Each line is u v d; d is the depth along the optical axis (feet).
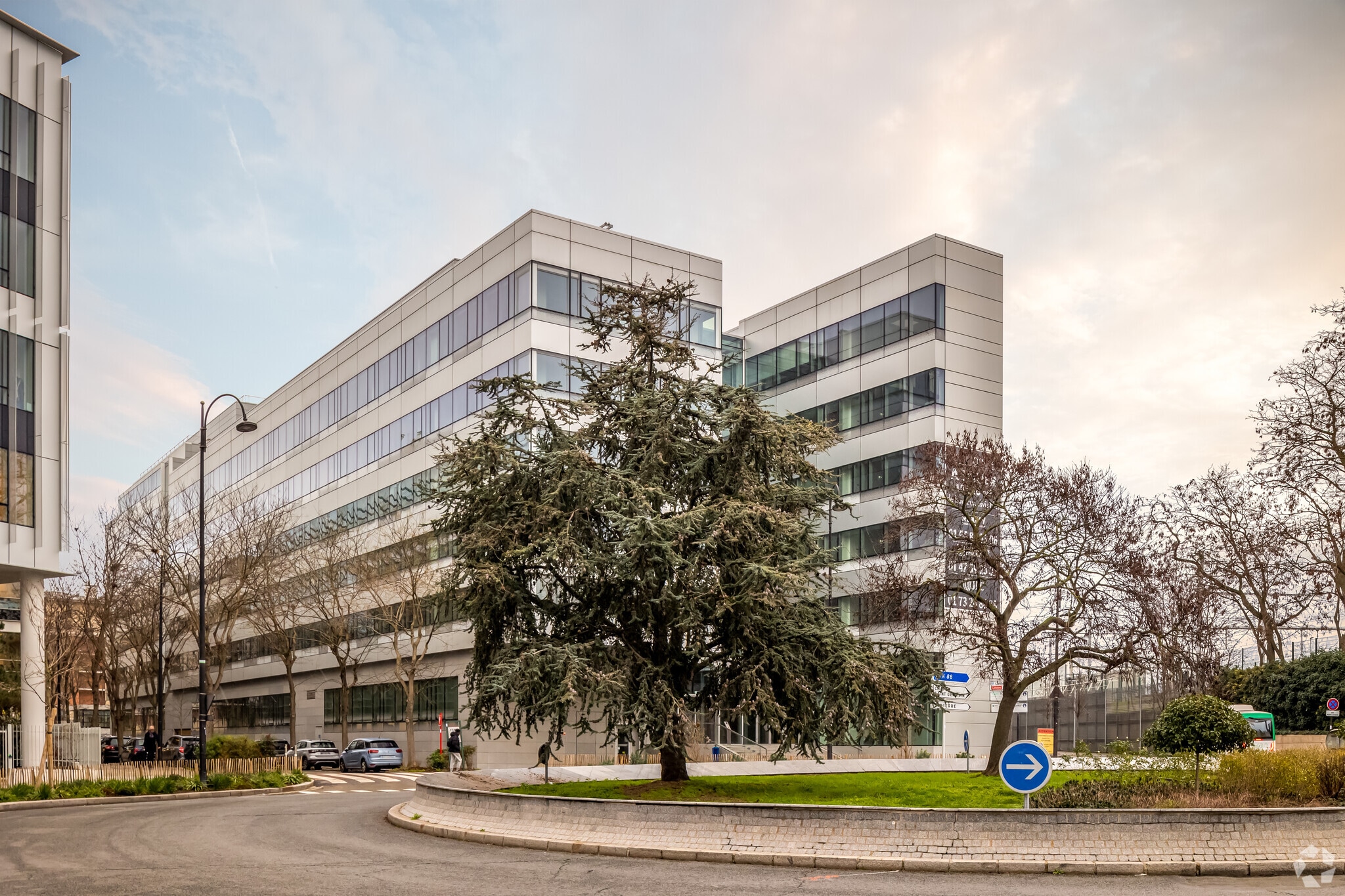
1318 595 136.36
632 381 83.66
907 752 151.84
